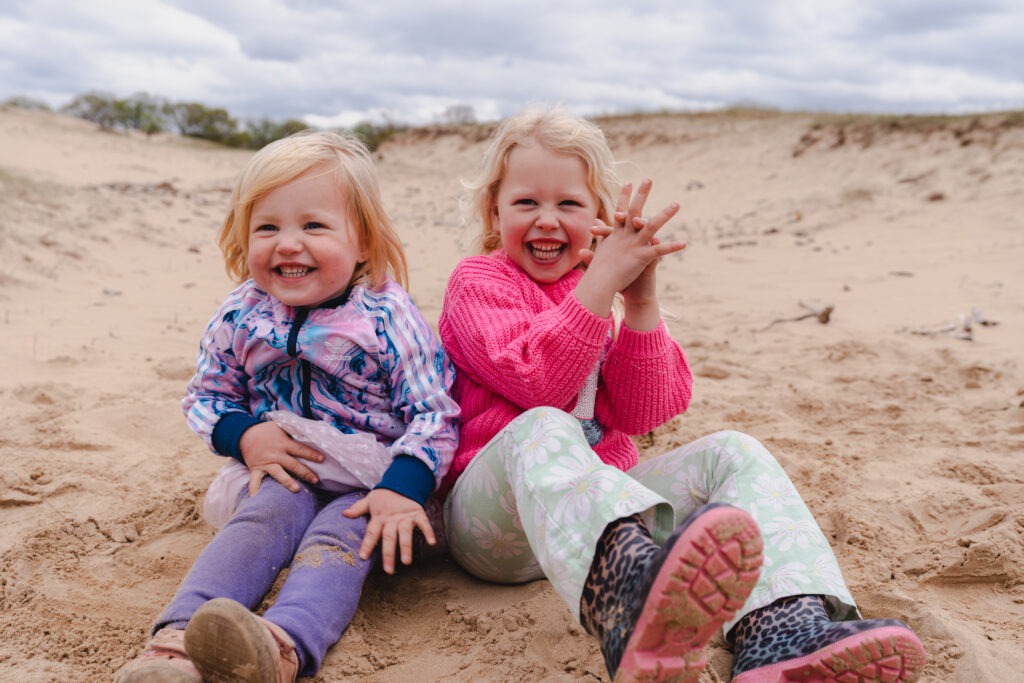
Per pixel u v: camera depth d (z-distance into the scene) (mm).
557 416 1745
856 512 2420
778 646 1475
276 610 1593
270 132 44406
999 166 12375
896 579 2119
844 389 3715
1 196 8297
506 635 1805
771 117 21453
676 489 1846
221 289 6125
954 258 7586
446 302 2107
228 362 2041
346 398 2008
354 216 1983
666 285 6707
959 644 1771
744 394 3635
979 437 3070
